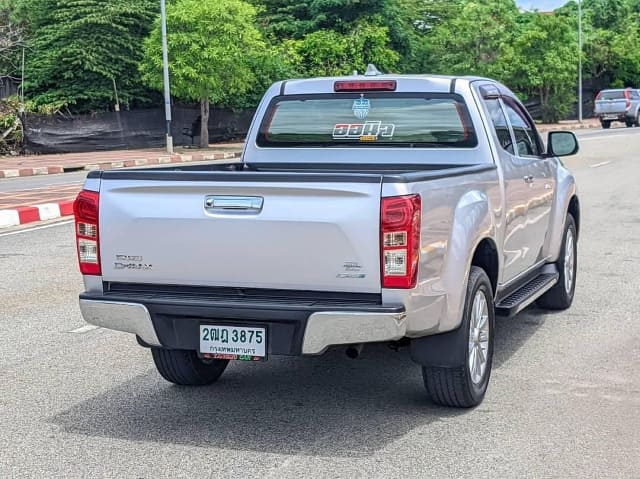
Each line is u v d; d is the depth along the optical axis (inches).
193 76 1277.1
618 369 252.1
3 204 635.5
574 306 331.0
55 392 237.9
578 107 2198.6
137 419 215.9
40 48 1475.1
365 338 187.0
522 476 178.2
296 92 266.2
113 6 1428.4
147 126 1390.3
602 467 182.2
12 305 341.4
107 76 1428.4
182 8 1279.5
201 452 193.6
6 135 1240.2
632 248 451.2
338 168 262.4
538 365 256.7
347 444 197.2
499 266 239.9
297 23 1775.3
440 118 252.1
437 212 197.8
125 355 274.1
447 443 196.7
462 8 2098.9
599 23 2573.8
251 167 270.1
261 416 217.0
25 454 193.6
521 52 2028.8
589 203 629.6
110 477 180.4
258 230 192.2
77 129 1307.8
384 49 1728.6
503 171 248.4
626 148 1178.0
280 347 193.9
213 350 198.1
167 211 199.0
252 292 197.8
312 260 189.6
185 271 199.9
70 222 574.2
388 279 185.9
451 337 208.7
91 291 209.3
